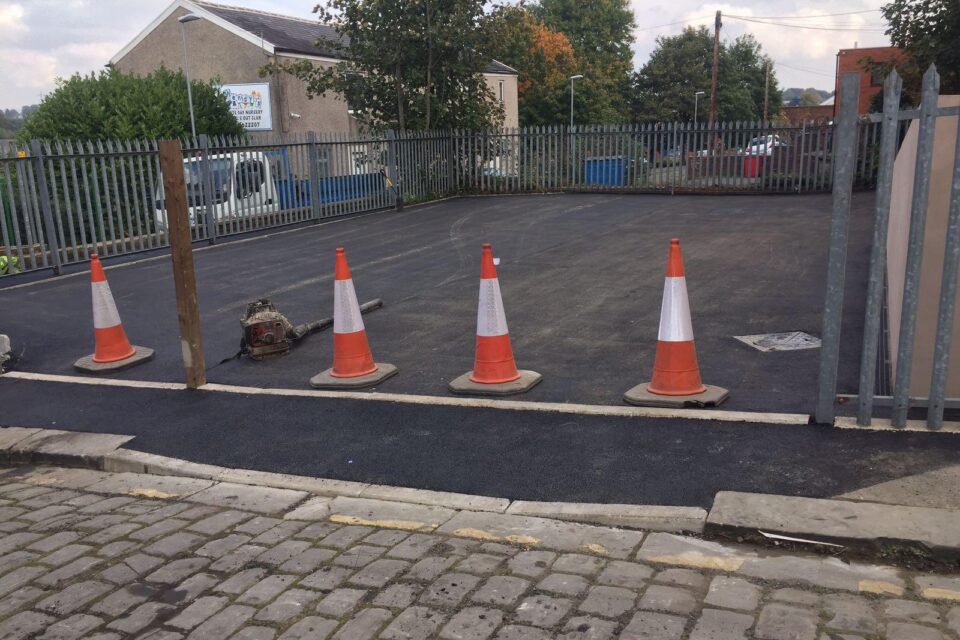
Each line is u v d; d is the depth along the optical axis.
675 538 3.81
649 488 4.26
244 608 3.43
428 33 21.23
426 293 9.78
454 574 3.60
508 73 45.56
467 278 10.55
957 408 4.83
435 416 5.59
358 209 18.45
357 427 5.50
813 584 3.33
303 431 5.52
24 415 6.30
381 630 3.20
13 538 4.31
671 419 5.17
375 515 4.29
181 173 6.34
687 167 20.56
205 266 12.31
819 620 3.07
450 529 4.06
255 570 3.77
